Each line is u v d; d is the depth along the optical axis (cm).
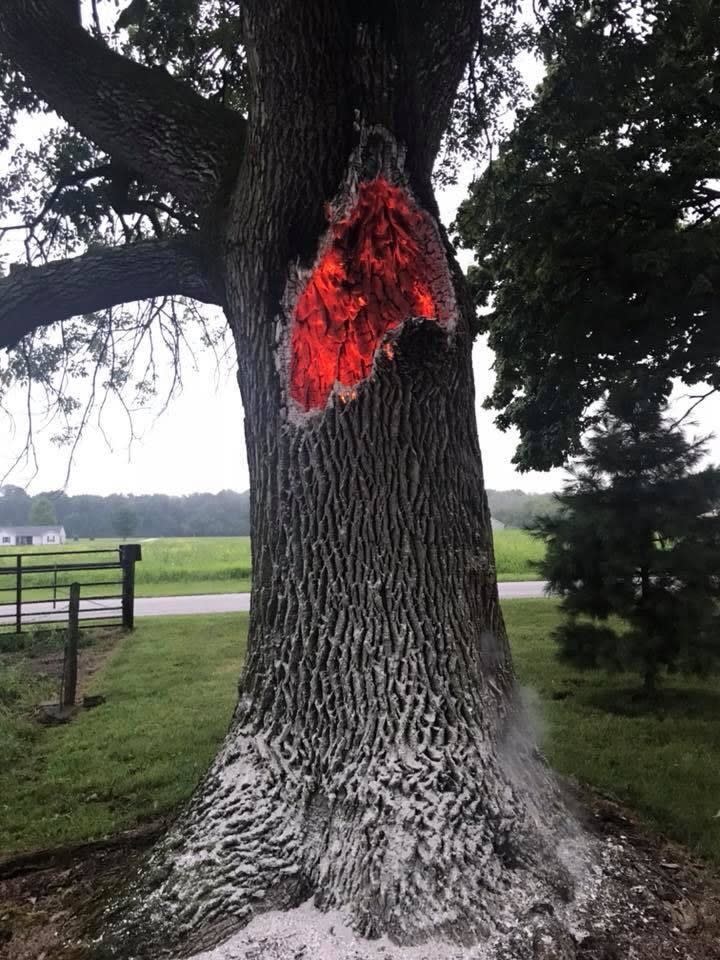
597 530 664
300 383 313
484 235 866
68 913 303
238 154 358
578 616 729
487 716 298
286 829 279
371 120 297
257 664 314
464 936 246
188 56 679
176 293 385
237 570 2564
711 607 644
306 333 312
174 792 462
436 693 289
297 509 307
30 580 2164
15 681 779
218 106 384
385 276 307
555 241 772
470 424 327
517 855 274
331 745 289
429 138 341
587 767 489
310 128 292
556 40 604
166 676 818
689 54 734
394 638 292
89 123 376
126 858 345
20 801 467
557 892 275
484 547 323
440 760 279
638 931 273
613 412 678
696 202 773
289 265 310
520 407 1021
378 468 298
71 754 555
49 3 374
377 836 265
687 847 371
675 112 754
